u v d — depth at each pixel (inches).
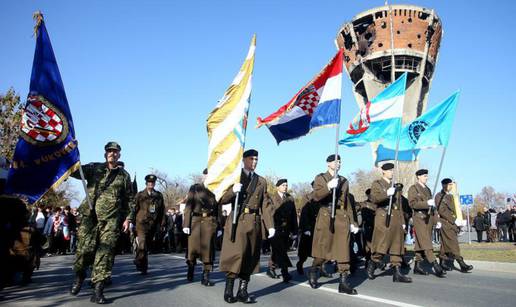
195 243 321.4
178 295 265.9
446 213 401.1
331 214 281.0
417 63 2610.7
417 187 377.7
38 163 244.1
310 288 296.5
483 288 293.9
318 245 290.4
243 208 247.4
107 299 250.5
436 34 2662.4
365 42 2669.8
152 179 388.8
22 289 291.3
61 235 721.6
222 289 293.3
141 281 336.8
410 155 513.3
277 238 358.6
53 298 252.2
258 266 248.2
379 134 414.6
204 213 326.0
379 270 428.8
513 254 502.9
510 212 935.0
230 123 269.0
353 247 392.5
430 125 424.2
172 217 823.1
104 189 251.8
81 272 260.8
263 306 229.3
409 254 542.9
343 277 272.8
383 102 414.6
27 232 315.3
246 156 260.8
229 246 240.2
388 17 2615.7
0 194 294.0
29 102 247.8
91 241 249.8
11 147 1059.9
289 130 348.5
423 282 327.3
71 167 247.1
